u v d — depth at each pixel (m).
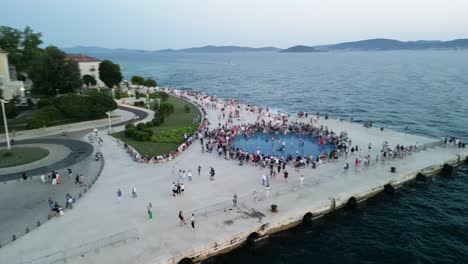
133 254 25.62
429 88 134.12
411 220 35.44
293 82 172.50
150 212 30.25
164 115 70.00
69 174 40.44
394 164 45.34
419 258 29.72
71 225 29.55
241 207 33.16
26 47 96.31
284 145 55.09
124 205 33.28
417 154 49.25
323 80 178.62
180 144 53.81
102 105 66.75
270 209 32.91
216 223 30.22
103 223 29.89
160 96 98.94
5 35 93.12
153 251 26.05
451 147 52.50
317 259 29.25
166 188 37.31
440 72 199.25
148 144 53.59
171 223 30.02
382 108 97.56
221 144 51.66
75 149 50.78
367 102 108.12
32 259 24.81
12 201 34.00
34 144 53.12
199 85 166.62
